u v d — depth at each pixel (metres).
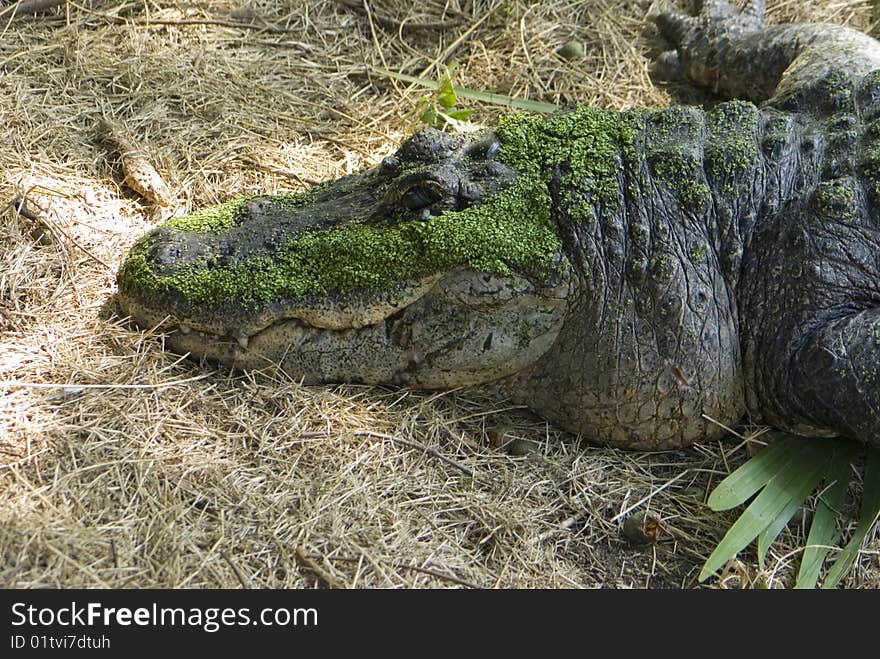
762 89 5.09
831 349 3.43
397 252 3.47
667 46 5.56
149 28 5.30
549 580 3.21
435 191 3.49
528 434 3.73
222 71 5.13
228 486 3.20
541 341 3.60
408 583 3.07
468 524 3.34
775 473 3.49
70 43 5.06
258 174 4.74
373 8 5.59
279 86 5.18
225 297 3.57
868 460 3.55
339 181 3.94
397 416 3.62
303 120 5.03
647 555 3.39
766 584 3.26
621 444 3.71
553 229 3.50
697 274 3.54
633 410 3.59
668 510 3.52
